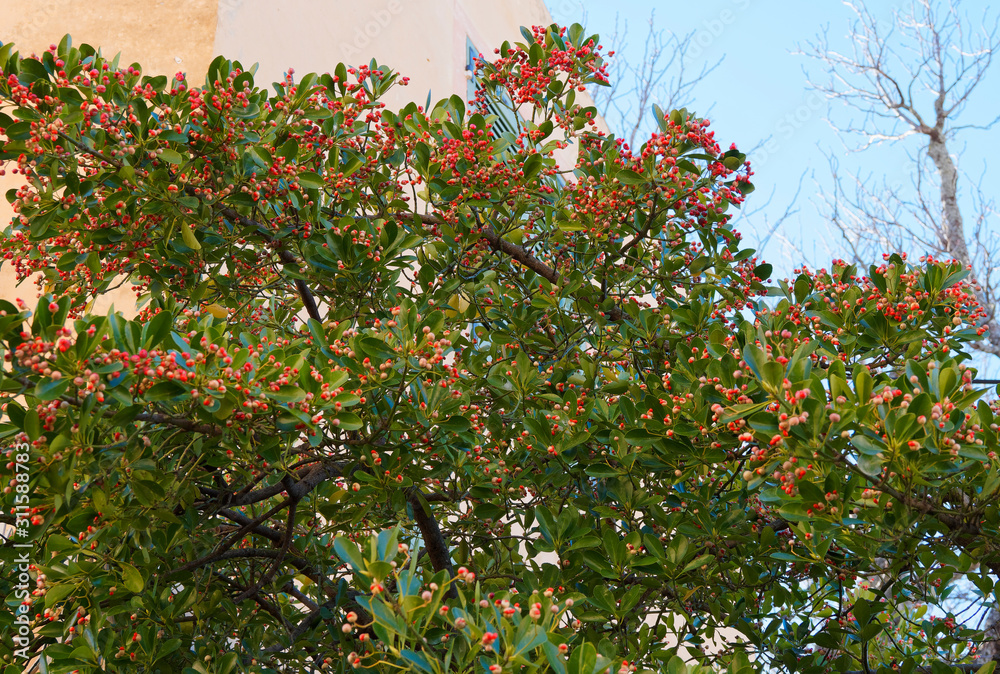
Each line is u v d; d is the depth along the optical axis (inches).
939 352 146.6
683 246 190.4
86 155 146.8
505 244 186.9
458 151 167.8
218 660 129.2
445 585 87.7
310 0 253.0
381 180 176.7
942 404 94.6
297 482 133.7
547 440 138.6
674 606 146.6
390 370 119.0
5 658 115.1
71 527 103.4
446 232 176.9
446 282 176.1
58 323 89.0
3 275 200.7
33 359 85.5
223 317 161.2
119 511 107.7
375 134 177.2
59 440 90.9
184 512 126.9
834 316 155.7
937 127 454.6
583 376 164.6
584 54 189.6
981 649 179.8
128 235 145.8
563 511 134.3
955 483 106.7
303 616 179.2
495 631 82.7
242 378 99.7
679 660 107.2
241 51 219.0
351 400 110.0
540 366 177.3
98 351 91.7
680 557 128.4
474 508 153.9
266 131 158.4
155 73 207.3
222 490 137.8
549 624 90.3
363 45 278.4
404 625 82.8
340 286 162.9
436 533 157.2
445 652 93.0
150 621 123.3
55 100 133.6
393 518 161.5
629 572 139.2
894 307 152.3
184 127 147.9
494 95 195.3
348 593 152.9
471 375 162.7
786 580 148.6
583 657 84.2
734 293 177.0
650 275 188.2
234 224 159.8
